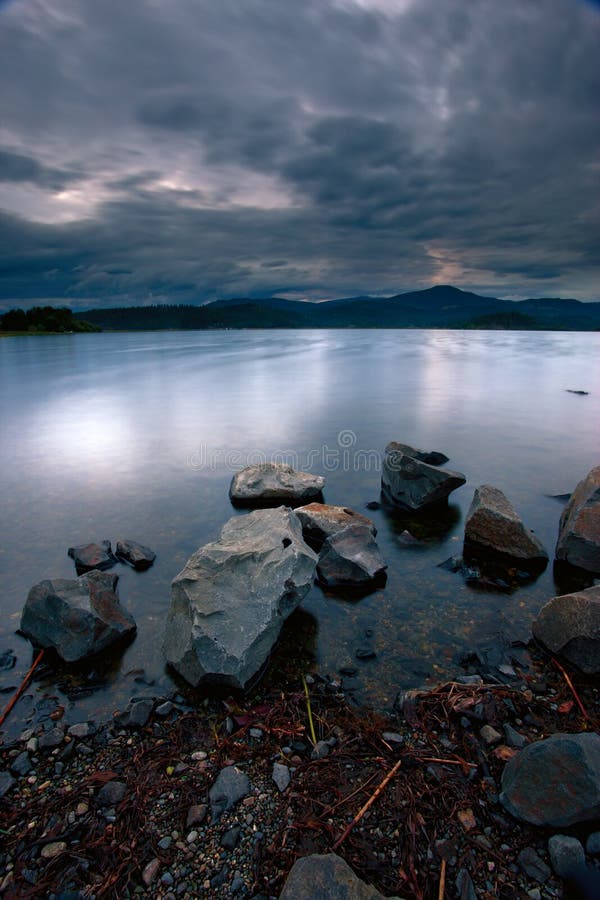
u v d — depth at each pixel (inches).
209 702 190.5
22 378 1432.1
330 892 114.7
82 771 161.0
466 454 569.9
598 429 706.8
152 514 390.6
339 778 154.6
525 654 216.5
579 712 182.4
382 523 371.2
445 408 894.4
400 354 2428.6
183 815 144.0
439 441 636.7
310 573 241.1
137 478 486.9
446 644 225.0
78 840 138.3
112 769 161.3
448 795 148.6
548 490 445.7
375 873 126.9
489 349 2881.4
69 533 356.8
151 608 257.1
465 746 166.9
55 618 220.1
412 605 257.4
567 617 208.8
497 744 167.9
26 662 216.4
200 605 206.7
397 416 816.3
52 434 696.4
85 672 209.3
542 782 140.3
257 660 201.0
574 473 497.4
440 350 2763.3
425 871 127.5
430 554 317.1
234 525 287.0
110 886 126.1
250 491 412.8
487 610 252.5
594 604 202.2
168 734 175.2
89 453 589.0
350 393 1099.9
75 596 224.7
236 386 1228.5
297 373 1545.3
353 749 166.2
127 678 205.2
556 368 1712.6
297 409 888.9
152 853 133.6
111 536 350.3
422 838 135.8
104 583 262.8
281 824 139.8
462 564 299.0
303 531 338.0
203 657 191.8
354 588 274.8
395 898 116.3
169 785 154.3
